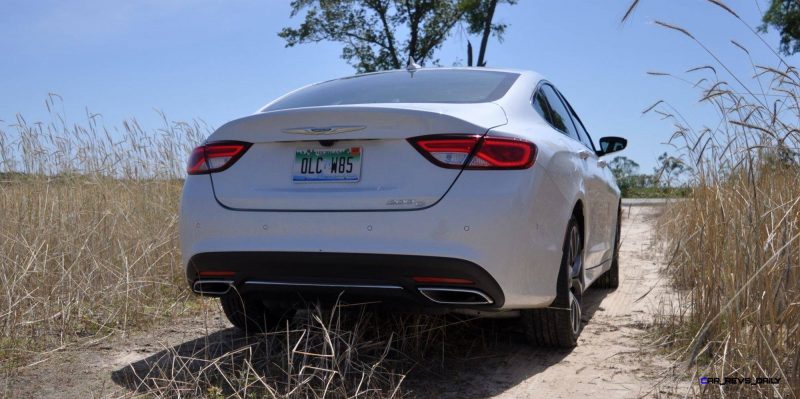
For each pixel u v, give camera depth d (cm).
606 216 486
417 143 306
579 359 358
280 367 322
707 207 381
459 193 298
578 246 387
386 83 387
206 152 342
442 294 308
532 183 312
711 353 329
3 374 330
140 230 554
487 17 2614
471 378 328
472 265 295
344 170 315
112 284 463
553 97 430
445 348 373
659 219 818
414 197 301
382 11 2691
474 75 391
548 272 329
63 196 567
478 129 306
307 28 2698
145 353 370
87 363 351
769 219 297
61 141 638
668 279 573
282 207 319
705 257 364
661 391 304
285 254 314
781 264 266
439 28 2734
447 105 328
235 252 323
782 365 257
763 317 267
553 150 347
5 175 595
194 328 425
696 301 371
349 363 312
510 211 299
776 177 324
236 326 397
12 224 503
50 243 495
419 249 297
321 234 310
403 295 308
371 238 304
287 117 322
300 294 327
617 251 557
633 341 392
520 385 318
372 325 377
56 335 398
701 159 405
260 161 330
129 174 660
